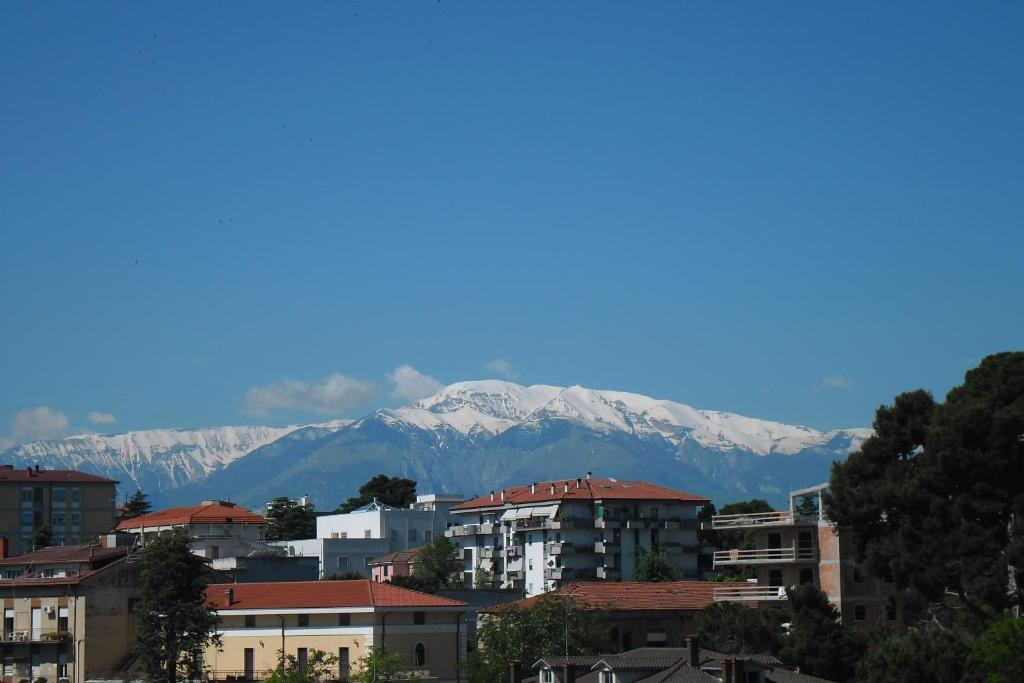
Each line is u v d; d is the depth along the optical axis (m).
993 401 118.12
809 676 105.62
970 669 97.88
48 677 139.75
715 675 101.62
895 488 116.00
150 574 130.38
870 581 133.12
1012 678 94.88
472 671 127.94
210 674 134.50
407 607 131.75
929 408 123.62
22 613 143.62
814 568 136.88
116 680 136.38
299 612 132.75
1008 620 98.19
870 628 126.81
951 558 111.31
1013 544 109.12
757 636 120.25
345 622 131.25
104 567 142.75
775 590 136.88
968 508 111.81
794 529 138.00
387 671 121.62
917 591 115.69
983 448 113.31
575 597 138.75
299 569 180.12
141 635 129.75
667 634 142.88
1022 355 121.56
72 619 140.12
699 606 144.62
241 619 134.62
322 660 126.25
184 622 129.50
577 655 123.38
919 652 99.75
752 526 140.12
